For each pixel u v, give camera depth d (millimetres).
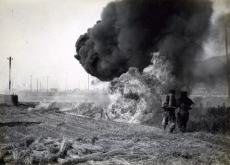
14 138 11695
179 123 13359
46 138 11656
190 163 8570
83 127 14531
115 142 11188
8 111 20266
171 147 10422
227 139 11844
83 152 9711
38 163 8867
